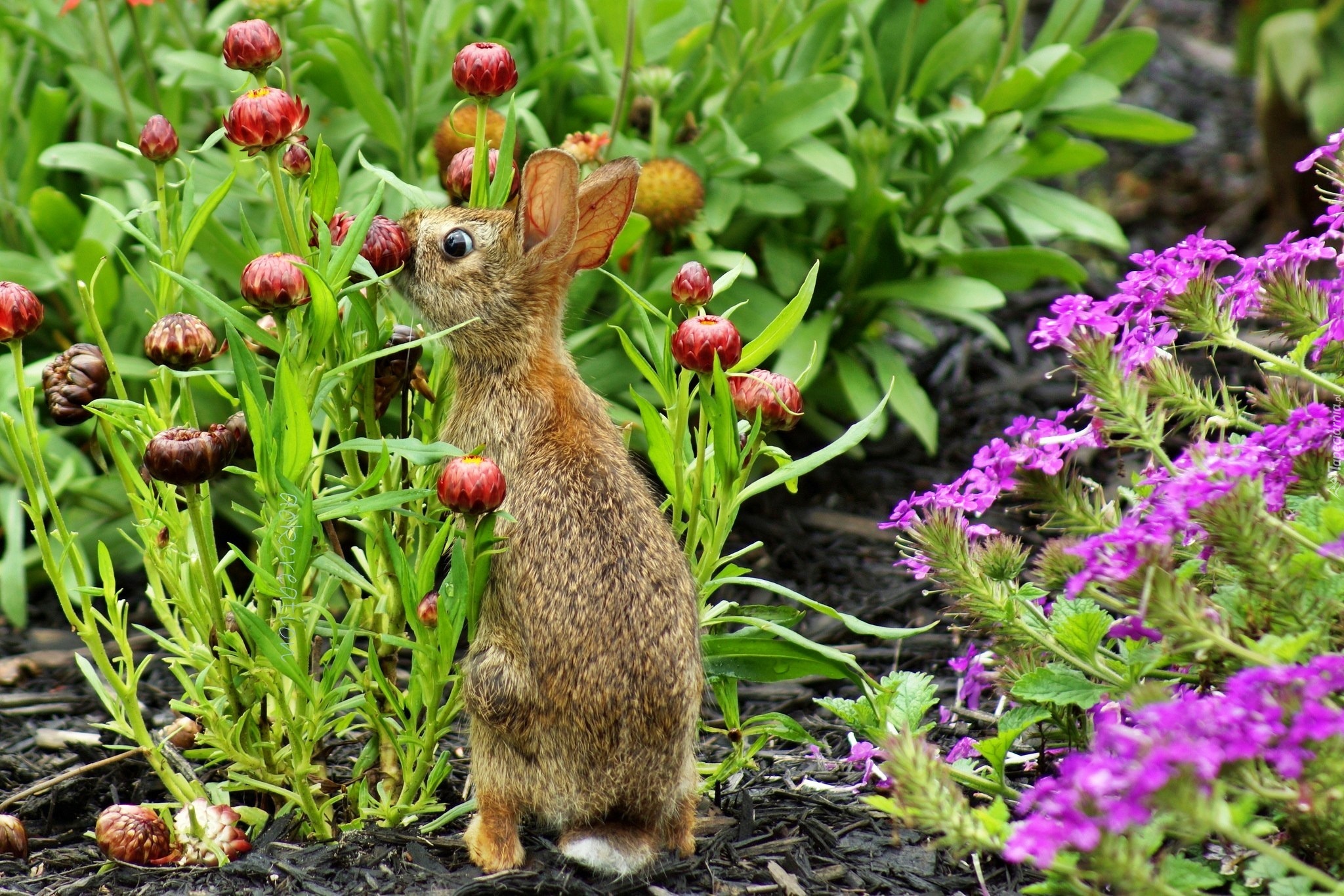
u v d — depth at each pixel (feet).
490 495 13.11
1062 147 27.61
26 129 27.20
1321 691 11.05
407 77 23.32
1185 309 14.25
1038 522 25.36
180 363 14.52
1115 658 15.02
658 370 15.66
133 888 14.61
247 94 14.06
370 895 14.21
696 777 15.15
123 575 25.55
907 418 25.41
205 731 17.29
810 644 15.83
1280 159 35.81
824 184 26.30
